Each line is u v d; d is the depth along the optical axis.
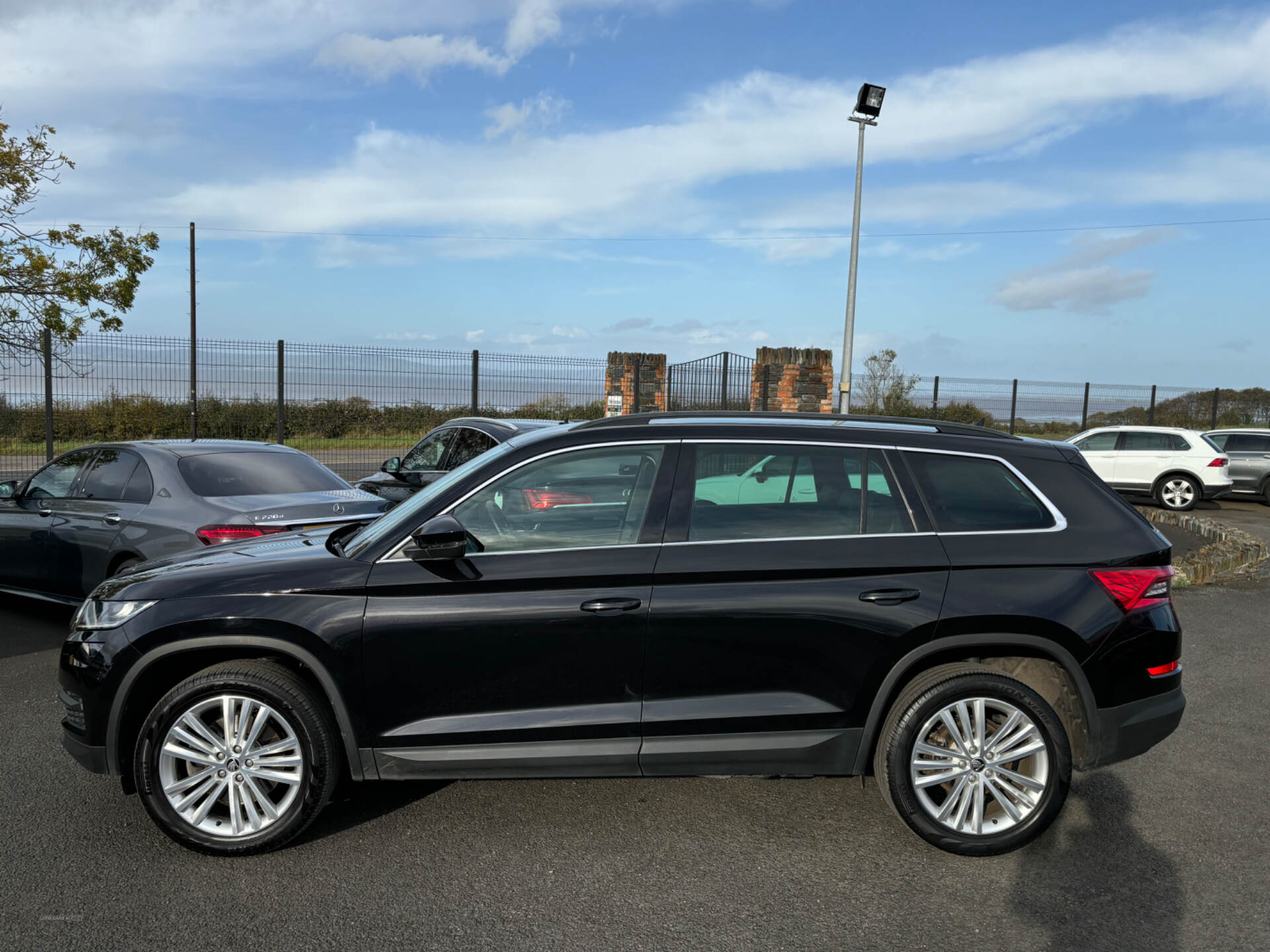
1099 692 3.38
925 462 3.56
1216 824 3.72
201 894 3.08
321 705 3.39
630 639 3.35
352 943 2.80
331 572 3.41
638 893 3.13
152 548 5.97
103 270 11.05
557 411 16.77
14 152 10.17
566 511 3.48
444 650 3.34
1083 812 3.83
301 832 3.42
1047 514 3.51
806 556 3.38
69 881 3.15
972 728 3.38
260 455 6.89
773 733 3.38
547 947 2.79
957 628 3.34
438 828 3.62
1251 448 17.56
